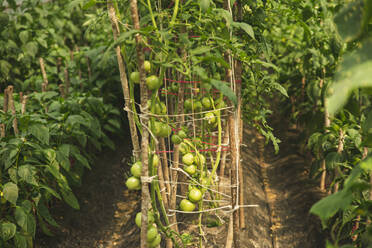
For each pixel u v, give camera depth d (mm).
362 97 2688
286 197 3863
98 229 3408
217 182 2836
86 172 4168
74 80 4328
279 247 3125
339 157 2611
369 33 937
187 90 2561
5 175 2684
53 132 2986
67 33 5707
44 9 5004
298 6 2426
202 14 1866
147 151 1699
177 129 2193
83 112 3471
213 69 2465
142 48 1562
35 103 3539
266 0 2316
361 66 702
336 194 951
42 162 2939
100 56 4312
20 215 2455
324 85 3186
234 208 2049
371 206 1295
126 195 3953
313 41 3111
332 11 2551
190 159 2125
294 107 5031
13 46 4375
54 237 3125
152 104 1712
